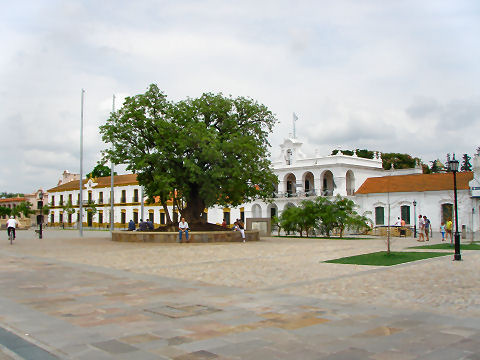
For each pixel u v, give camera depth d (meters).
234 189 31.67
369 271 13.99
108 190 77.69
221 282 12.12
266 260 17.73
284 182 57.00
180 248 24.22
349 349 6.14
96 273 14.06
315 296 9.95
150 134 31.23
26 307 8.94
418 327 7.25
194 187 32.88
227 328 7.25
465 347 6.18
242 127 32.72
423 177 47.31
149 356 5.94
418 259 17.09
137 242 29.97
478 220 41.81
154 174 30.08
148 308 8.80
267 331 7.07
